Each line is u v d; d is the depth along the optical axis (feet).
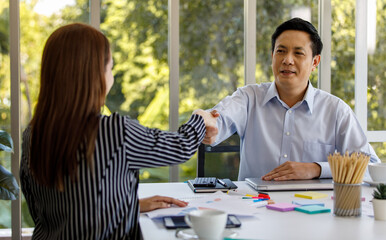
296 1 11.53
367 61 11.86
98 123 3.88
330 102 7.80
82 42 3.86
